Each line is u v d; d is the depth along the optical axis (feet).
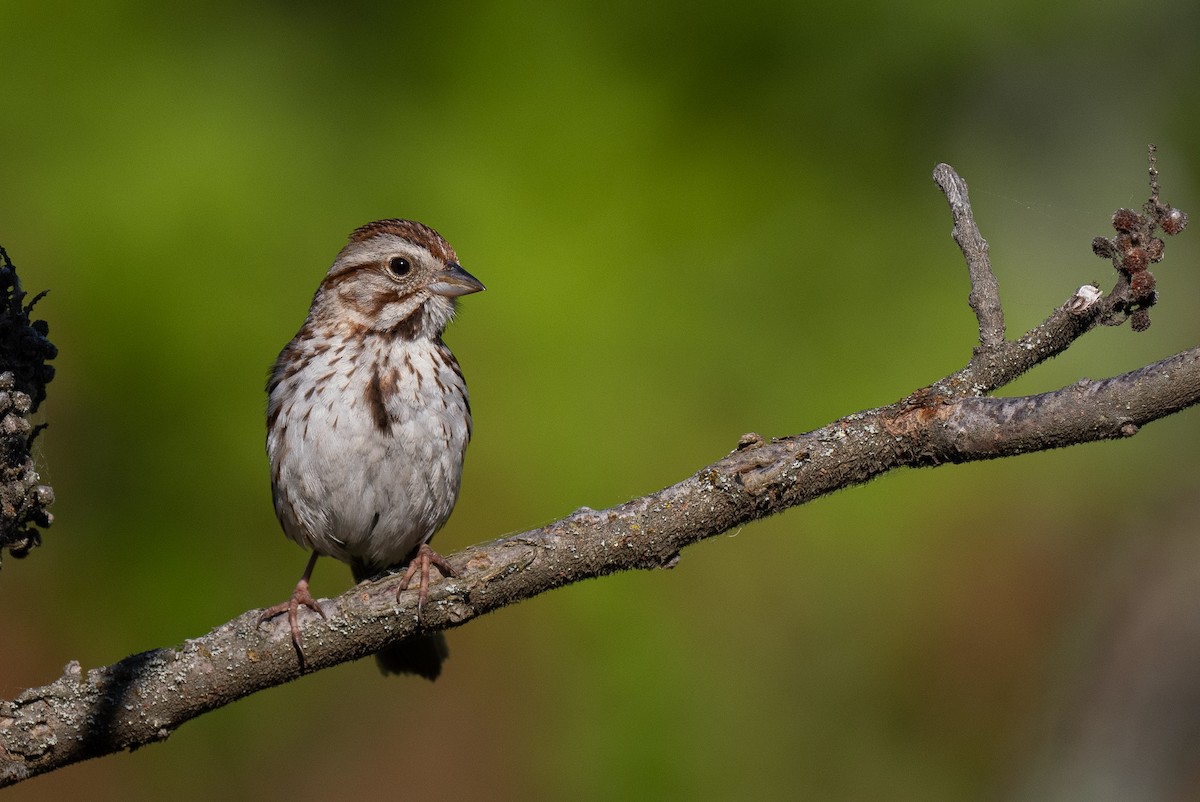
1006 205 51.55
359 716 40.88
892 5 46.24
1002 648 42.22
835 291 43.57
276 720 40.57
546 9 45.47
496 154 44.09
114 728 20.66
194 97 42.83
